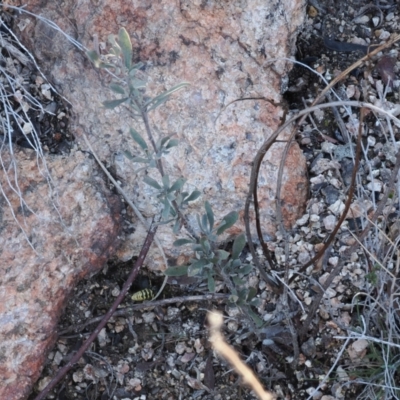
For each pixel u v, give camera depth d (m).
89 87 0.72
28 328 0.68
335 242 0.72
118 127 0.71
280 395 0.71
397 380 0.70
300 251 0.72
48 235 0.69
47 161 0.72
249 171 0.71
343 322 0.71
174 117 0.70
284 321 0.71
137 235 0.72
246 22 0.72
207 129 0.71
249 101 0.71
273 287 0.71
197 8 0.72
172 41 0.71
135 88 0.57
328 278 0.66
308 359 0.71
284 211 0.72
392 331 0.69
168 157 0.70
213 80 0.71
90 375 0.72
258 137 0.71
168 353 0.72
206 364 0.72
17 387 0.67
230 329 0.72
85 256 0.70
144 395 0.72
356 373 0.69
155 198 0.71
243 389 0.71
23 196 0.70
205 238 0.63
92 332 0.71
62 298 0.69
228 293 0.72
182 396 0.72
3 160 0.71
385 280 0.69
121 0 0.72
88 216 0.70
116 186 0.71
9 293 0.68
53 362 0.71
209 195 0.71
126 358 0.72
